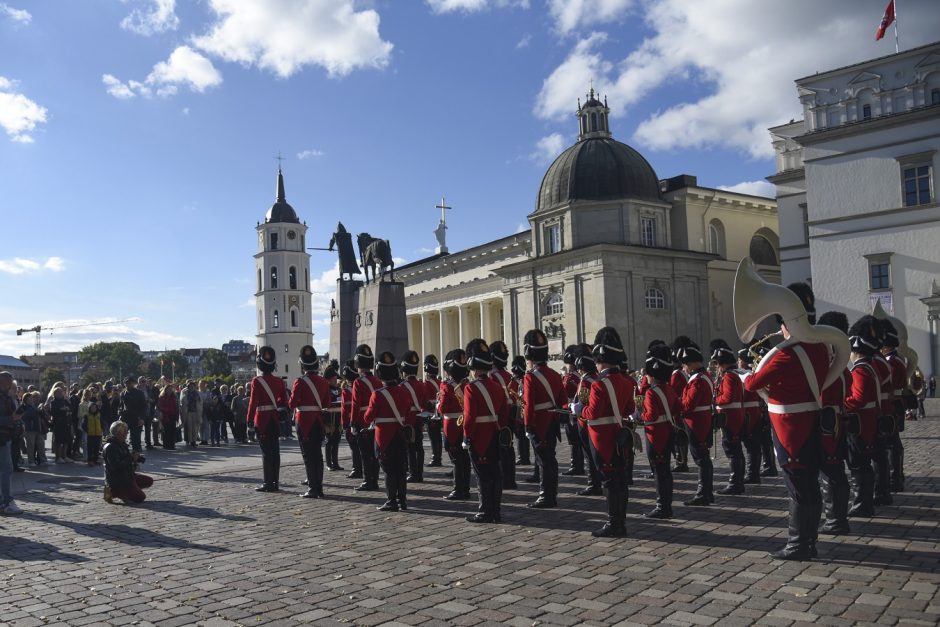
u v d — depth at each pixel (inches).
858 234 1792.6
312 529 462.6
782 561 343.6
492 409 467.8
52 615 300.7
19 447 885.8
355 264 1670.8
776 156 2220.7
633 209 2287.2
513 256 2755.9
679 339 626.2
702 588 307.4
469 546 400.5
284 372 4938.5
